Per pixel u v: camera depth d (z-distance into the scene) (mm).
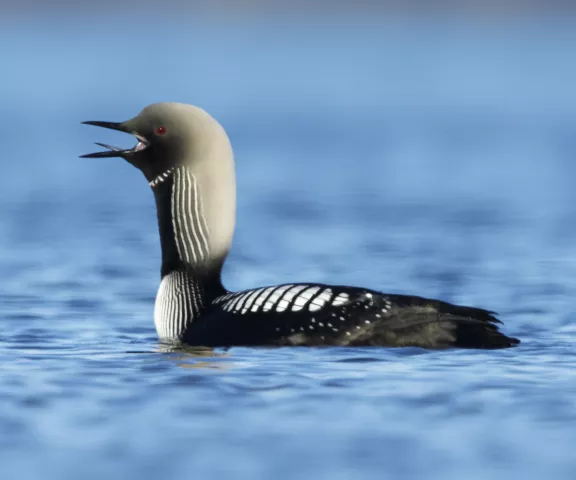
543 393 8992
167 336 11406
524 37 102125
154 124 11406
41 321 12742
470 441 7906
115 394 9070
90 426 8281
